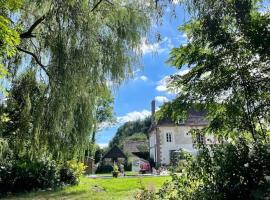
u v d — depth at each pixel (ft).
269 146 19.01
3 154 44.14
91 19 36.37
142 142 228.84
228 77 26.09
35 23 36.27
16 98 39.52
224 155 19.44
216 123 26.84
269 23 24.89
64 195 52.37
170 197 21.06
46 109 36.91
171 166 22.95
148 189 25.41
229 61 26.30
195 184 20.68
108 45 38.32
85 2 35.83
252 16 25.03
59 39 35.65
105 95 38.45
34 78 39.27
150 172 130.11
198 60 27.02
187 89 27.37
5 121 38.58
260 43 24.71
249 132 25.85
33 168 59.21
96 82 37.27
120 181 74.18
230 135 26.78
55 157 41.73
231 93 26.32
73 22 35.86
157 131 163.22
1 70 24.97
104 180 80.23
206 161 20.17
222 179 18.90
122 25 38.75
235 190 18.49
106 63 38.04
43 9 35.83
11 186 57.47
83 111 38.11
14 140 40.50
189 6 23.75
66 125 37.17
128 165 178.19
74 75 35.60
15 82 39.32
